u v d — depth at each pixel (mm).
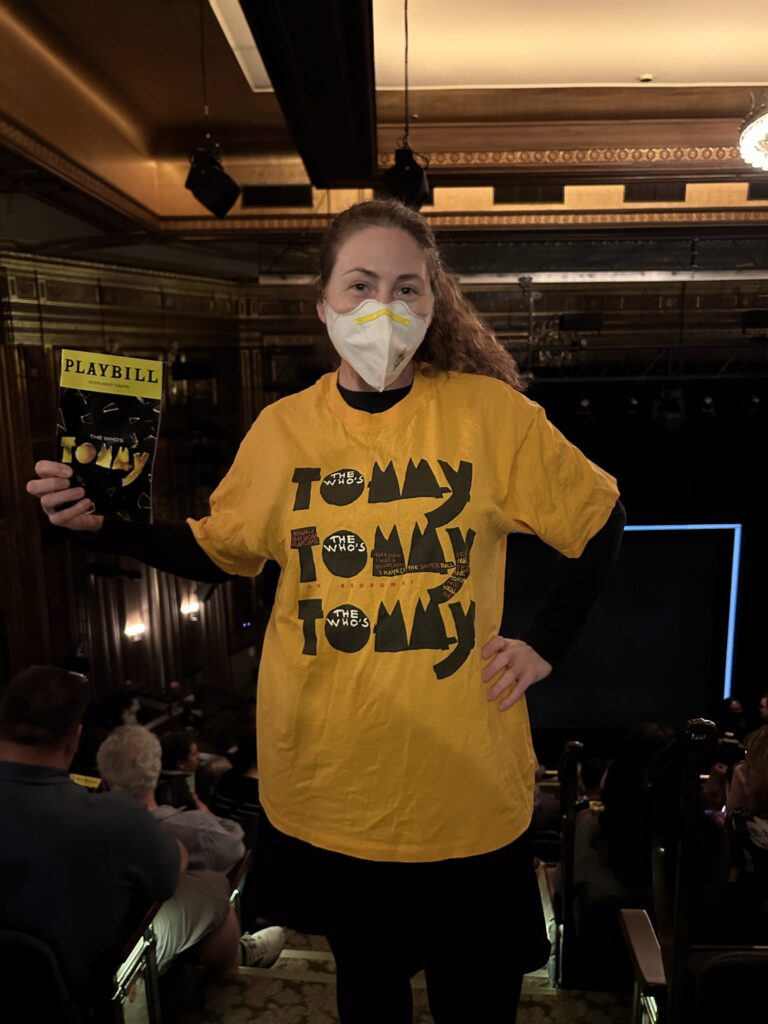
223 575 1255
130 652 12133
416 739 1069
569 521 1155
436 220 10078
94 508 1287
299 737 1112
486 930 1143
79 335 10656
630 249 12797
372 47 4492
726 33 6203
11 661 9750
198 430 12672
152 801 3098
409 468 1109
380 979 1187
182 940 2381
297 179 9523
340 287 1128
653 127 7684
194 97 7809
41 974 1640
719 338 13242
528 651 1128
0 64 5559
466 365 1241
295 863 1166
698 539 9836
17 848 1798
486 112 7551
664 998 1831
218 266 13070
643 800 2576
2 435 9562
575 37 6270
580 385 12945
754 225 9875
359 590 1082
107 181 7746
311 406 1188
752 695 11250
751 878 1689
